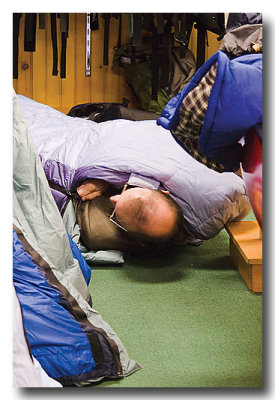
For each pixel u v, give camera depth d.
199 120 1.86
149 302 2.32
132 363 1.84
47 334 1.74
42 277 1.81
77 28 3.88
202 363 1.90
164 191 2.69
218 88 1.73
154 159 2.74
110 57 3.96
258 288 2.43
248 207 2.79
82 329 1.79
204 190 2.69
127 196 2.62
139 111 3.70
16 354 1.66
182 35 3.59
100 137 3.00
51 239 1.93
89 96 4.00
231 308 2.29
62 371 1.74
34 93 3.94
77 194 2.81
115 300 2.33
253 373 1.87
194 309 2.27
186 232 2.82
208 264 2.73
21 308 1.74
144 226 2.60
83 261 2.29
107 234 2.70
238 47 2.85
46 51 3.89
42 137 3.07
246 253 2.40
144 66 3.88
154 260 2.76
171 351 1.97
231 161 1.92
